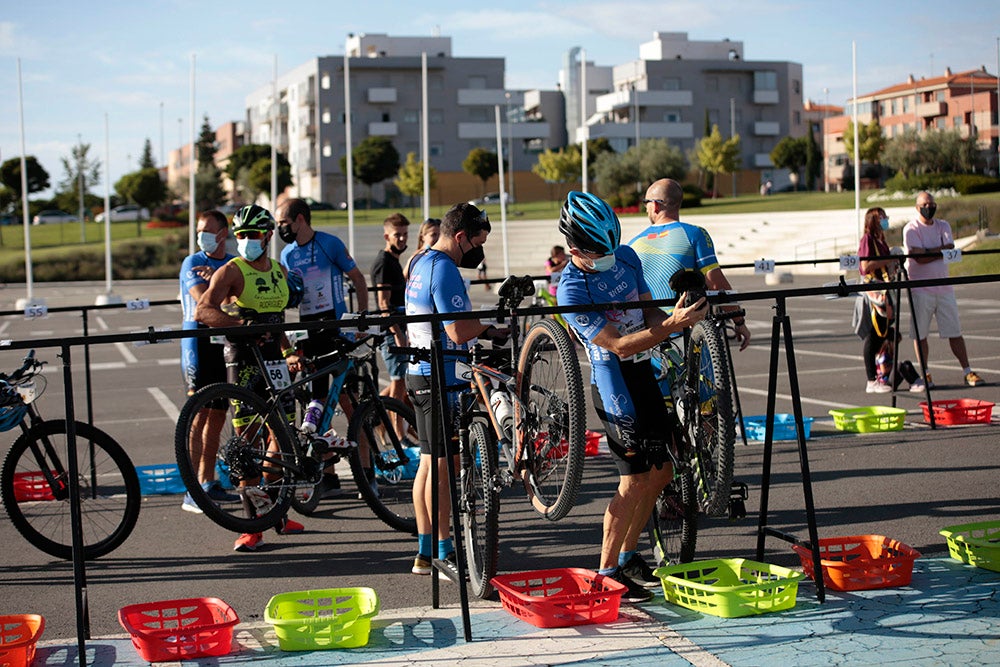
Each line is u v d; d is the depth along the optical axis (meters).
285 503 5.80
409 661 4.05
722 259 50.41
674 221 6.16
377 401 6.40
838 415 8.70
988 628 4.16
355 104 95.06
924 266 10.41
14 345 4.11
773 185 102.81
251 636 4.43
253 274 6.19
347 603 4.63
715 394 4.52
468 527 5.09
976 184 52.38
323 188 95.25
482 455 4.86
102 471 8.20
